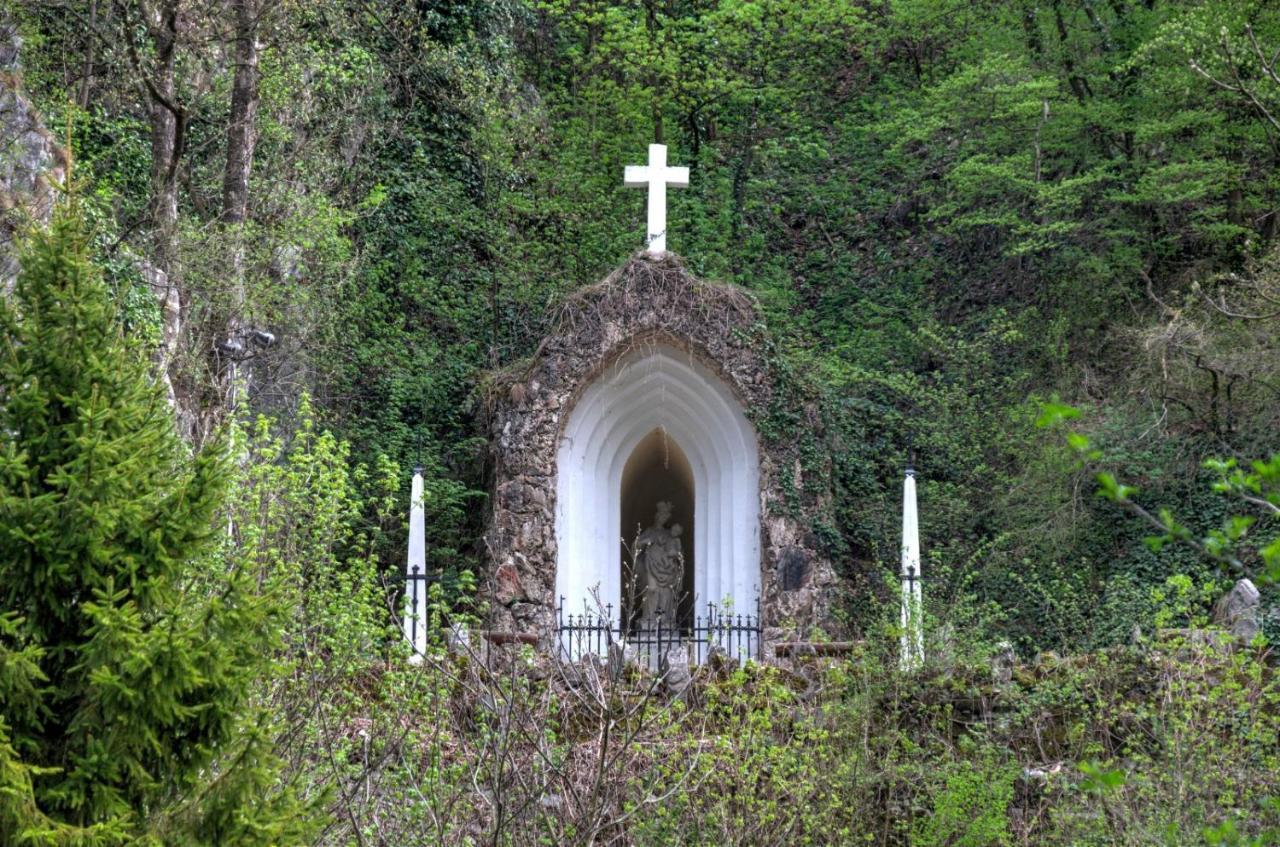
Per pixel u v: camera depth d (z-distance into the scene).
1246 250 21.30
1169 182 22.08
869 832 13.27
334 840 11.16
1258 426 19.69
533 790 11.16
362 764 11.88
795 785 12.94
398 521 21.61
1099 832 12.55
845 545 20.23
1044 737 14.25
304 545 13.55
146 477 8.25
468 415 23.38
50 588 7.73
